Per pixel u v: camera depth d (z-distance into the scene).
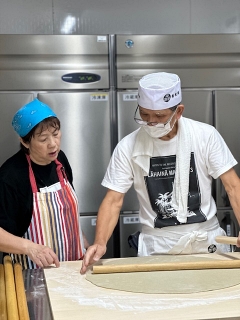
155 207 1.76
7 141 2.54
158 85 1.63
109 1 2.96
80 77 2.56
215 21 3.05
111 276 1.46
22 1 2.89
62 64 2.55
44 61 2.53
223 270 1.51
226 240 1.66
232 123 2.65
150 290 1.32
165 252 1.76
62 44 2.52
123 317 1.13
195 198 1.75
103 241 1.66
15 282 1.40
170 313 1.15
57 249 1.75
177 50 2.58
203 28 3.05
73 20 2.94
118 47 2.53
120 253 2.61
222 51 2.61
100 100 2.58
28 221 1.72
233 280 1.40
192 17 3.04
